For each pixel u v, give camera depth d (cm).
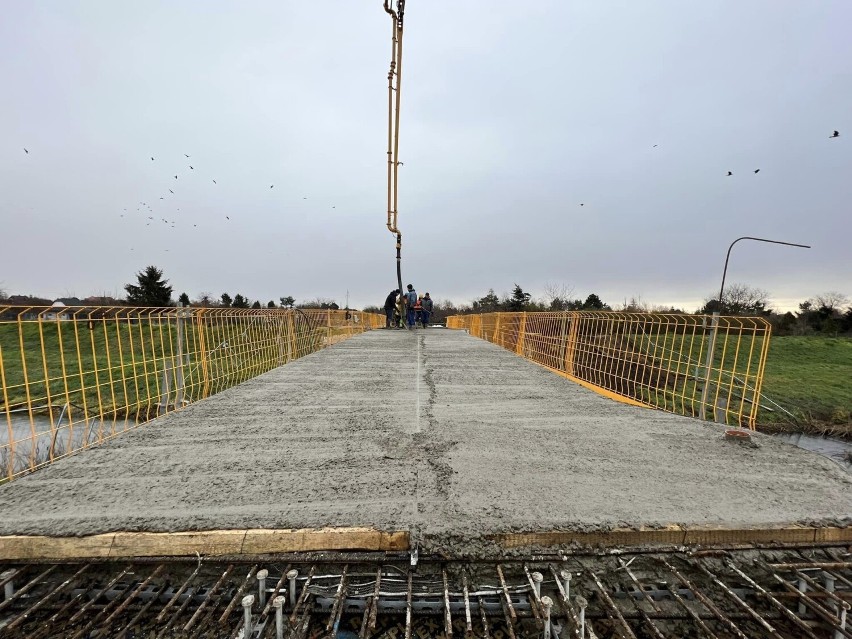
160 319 420
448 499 218
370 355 811
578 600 148
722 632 150
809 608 158
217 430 336
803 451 290
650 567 179
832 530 194
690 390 424
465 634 147
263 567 178
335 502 214
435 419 368
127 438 316
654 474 251
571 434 327
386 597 162
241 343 607
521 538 186
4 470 418
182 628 149
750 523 197
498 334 1130
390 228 1423
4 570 176
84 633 146
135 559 180
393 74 1208
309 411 393
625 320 509
